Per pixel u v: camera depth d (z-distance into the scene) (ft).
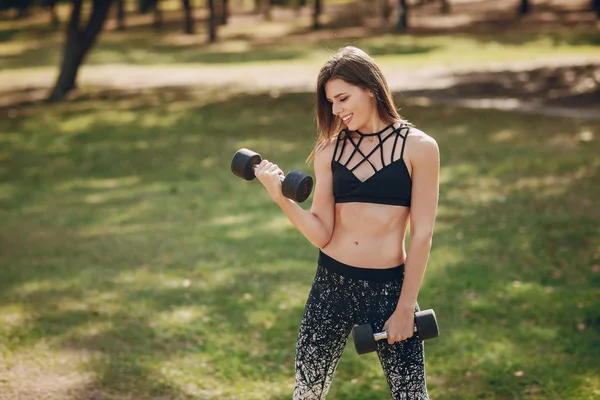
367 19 151.84
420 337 9.51
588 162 34.63
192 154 41.78
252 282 20.95
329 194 10.04
